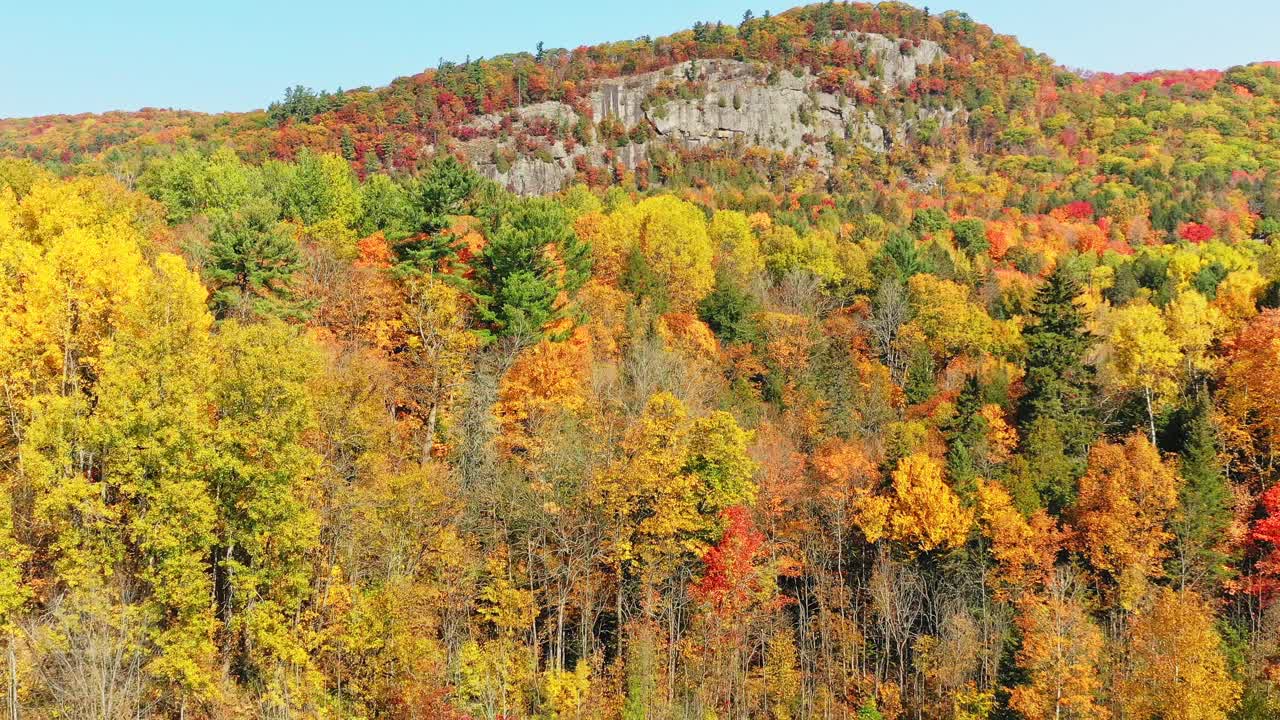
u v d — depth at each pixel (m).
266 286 45.84
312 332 42.69
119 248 34.94
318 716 27.67
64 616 24.75
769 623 43.88
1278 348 49.22
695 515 42.34
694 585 42.41
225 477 27.00
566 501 40.12
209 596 26.55
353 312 47.47
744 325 71.75
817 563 48.19
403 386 43.22
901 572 45.88
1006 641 41.62
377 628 29.73
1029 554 43.72
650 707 35.16
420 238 52.03
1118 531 43.28
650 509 42.03
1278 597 41.28
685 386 55.38
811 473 52.34
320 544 29.30
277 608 27.22
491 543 38.25
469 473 40.25
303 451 27.70
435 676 31.36
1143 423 54.81
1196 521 43.91
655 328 63.78
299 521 27.11
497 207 67.62
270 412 27.39
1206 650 35.78
